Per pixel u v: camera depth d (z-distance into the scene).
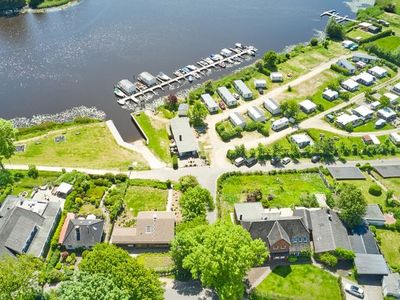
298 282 122.12
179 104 194.38
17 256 121.44
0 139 148.50
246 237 116.25
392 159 169.38
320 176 160.25
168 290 118.31
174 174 158.38
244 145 173.25
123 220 139.25
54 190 149.38
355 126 185.12
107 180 152.12
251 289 118.88
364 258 125.69
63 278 119.31
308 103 194.12
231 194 150.75
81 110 194.25
